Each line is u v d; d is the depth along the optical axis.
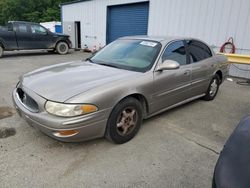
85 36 14.77
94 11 13.38
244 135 1.70
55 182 2.22
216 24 7.78
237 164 1.46
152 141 3.04
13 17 37.53
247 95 5.46
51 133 2.43
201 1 8.00
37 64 9.19
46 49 12.48
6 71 7.57
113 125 2.73
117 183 2.24
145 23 10.33
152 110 3.30
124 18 11.51
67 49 13.27
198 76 4.13
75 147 2.81
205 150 2.88
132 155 2.71
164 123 3.63
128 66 3.29
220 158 1.59
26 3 37.31
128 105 2.86
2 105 4.17
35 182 2.21
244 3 7.03
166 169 2.47
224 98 5.12
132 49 3.62
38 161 2.52
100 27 13.21
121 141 2.91
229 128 3.55
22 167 2.41
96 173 2.37
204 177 2.37
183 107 4.40
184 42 3.97
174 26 9.01
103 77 2.86
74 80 2.76
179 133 3.31
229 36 7.56
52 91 2.53
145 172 2.41
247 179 1.33
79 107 2.38
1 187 2.12
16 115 3.69
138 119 3.07
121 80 2.81
